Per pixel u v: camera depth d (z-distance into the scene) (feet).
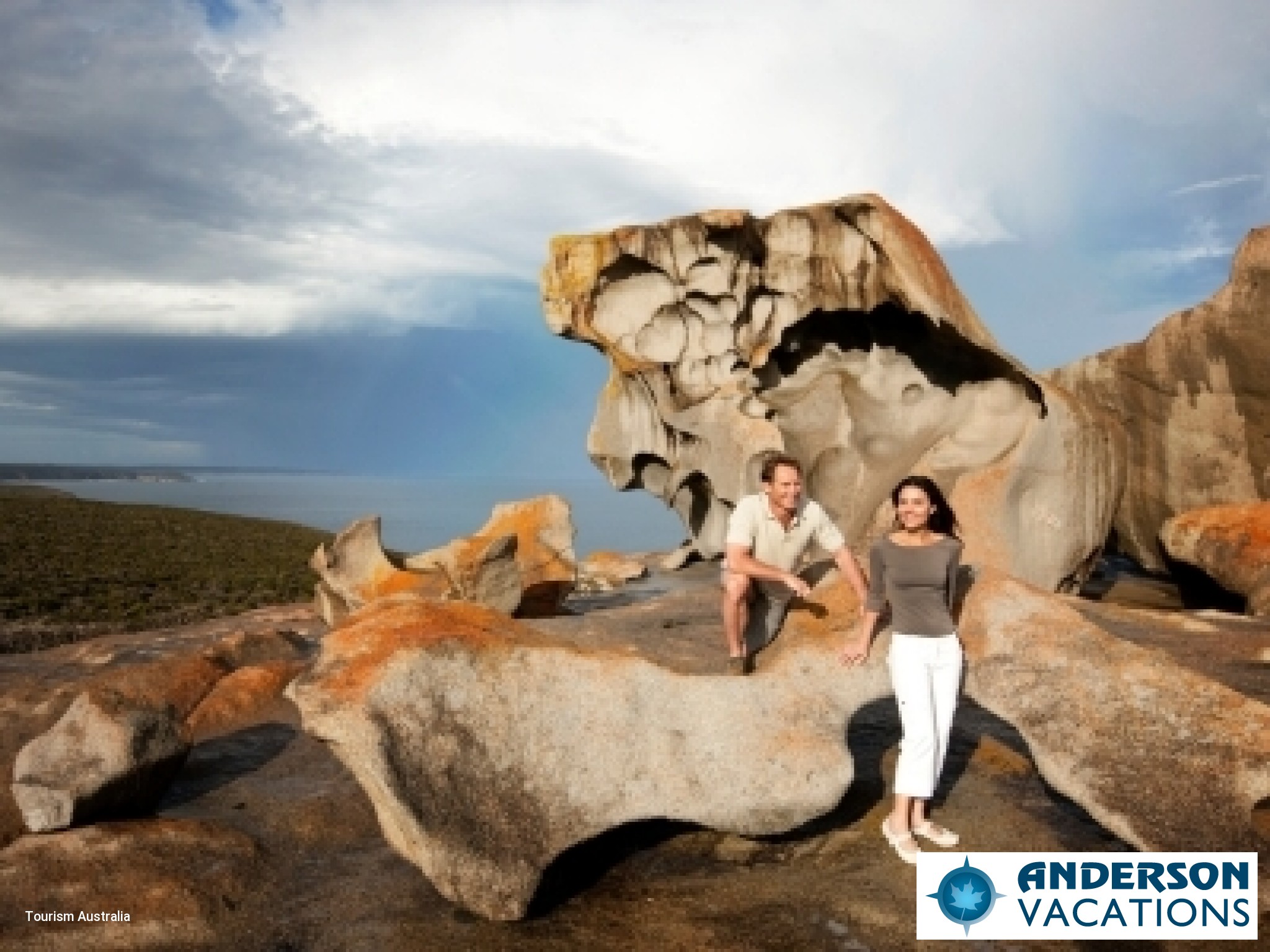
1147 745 17.80
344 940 15.61
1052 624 19.75
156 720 20.40
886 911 16.12
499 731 17.24
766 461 19.51
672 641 23.27
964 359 42.14
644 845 18.58
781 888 17.02
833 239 42.45
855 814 19.69
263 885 17.57
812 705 18.72
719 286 44.42
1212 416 47.75
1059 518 39.65
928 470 41.63
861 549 43.45
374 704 16.46
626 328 46.42
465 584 40.01
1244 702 18.17
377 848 18.97
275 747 24.95
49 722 25.30
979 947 15.14
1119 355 52.49
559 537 46.01
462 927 15.80
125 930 15.78
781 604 20.72
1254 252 45.19
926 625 17.71
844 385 45.70
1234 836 16.61
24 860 17.28
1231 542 40.65
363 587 40.65
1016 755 22.39
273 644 33.37
